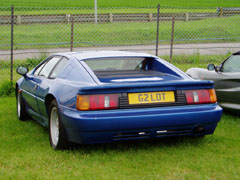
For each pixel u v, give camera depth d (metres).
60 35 21.77
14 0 55.19
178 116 4.22
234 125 5.88
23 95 6.05
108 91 4.10
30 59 12.55
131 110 4.12
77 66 4.62
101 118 4.01
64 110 4.24
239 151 4.56
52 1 54.91
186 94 4.35
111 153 4.42
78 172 3.80
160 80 4.53
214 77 6.67
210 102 4.44
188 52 16.61
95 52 5.20
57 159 4.24
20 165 4.01
